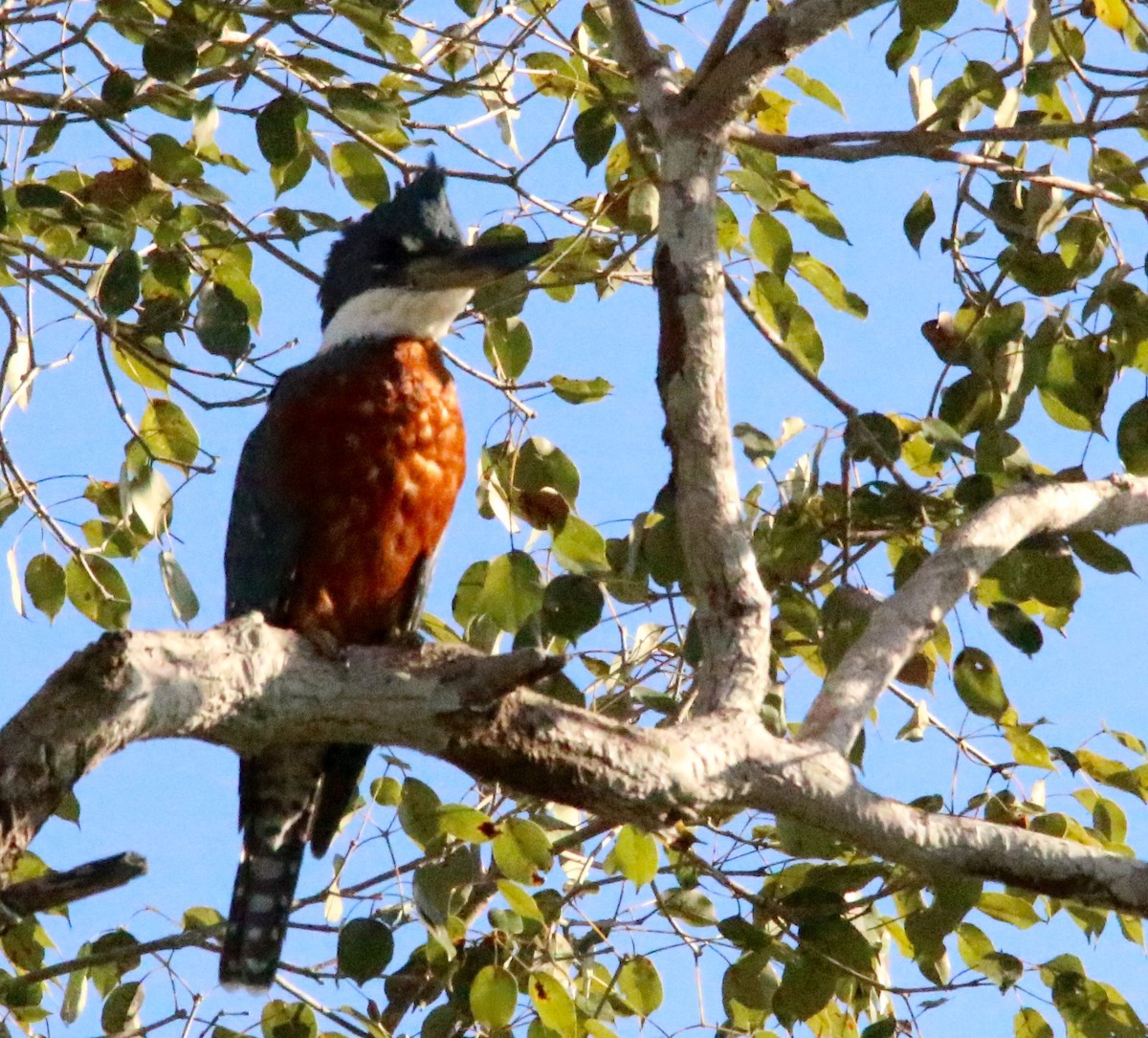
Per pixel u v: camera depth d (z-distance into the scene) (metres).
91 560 9.71
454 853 8.13
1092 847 7.45
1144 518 8.69
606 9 9.54
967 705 8.84
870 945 8.06
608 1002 8.98
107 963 8.97
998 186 9.09
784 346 8.51
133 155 8.51
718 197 9.34
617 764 6.66
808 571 8.60
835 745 7.19
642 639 9.26
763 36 7.68
